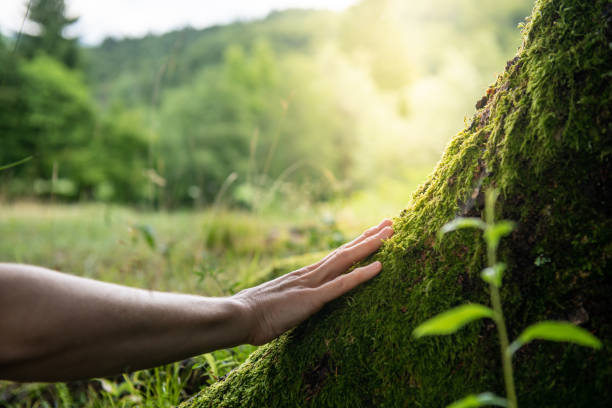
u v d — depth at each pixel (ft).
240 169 93.30
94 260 12.50
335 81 109.19
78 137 87.71
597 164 2.64
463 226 3.07
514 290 2.80
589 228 2.66
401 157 51.90
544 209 2.76
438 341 2.94
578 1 2.77
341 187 11.46
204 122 105.60
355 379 3.13
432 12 96.12
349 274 3.40
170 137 95.14
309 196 13.99
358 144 89.04
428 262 3.20
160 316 2.90
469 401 1.76
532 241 2.79
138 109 97.04
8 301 2.48
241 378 3.71
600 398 2.53
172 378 5.08
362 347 3.18
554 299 2.71
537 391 2.66
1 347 2.44
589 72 2.67
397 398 3.00
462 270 3.01
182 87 115.65
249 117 108.27
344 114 102.37
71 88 88.48
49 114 82.58
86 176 83.92
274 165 97.50
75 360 2.66
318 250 10.24
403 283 3.24
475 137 3.23
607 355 2.54
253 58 127.13
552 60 2.80
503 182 2.88
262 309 3.34
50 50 92.84
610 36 2.65
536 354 2.70
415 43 93.45
